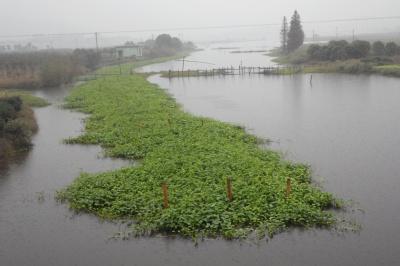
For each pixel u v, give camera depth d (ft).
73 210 58.18
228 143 81.51
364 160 73.87
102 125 104.37
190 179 62.18
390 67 190.90
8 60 257.14
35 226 54.49
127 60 329.93
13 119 100.58
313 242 47.85
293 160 75.05
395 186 62.08
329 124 101.40
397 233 49.16
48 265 46.01
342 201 56.70
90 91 161.58
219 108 127.65
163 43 490.49
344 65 208.33
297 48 331.16
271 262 44.75
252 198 54.90
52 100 155.02
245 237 48.65
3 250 49.19
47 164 79.20
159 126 96.84
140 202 56.54
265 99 141.18
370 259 44.60
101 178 65.57
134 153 80.48
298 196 56.08
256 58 365.81
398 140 85.15
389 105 120.37
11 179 72.02
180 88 177.27
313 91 153.58
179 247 47.93
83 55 271.08
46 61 225.56
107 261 46.24
